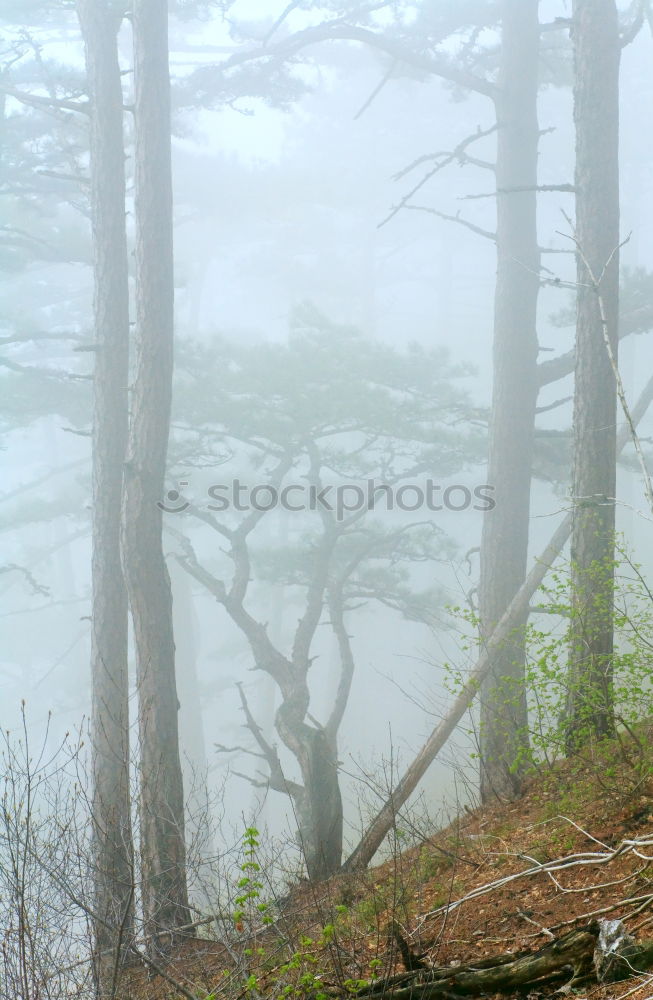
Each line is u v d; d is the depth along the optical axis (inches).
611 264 411.2
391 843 305.3
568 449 584.7
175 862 328.5
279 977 204.1
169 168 468.8
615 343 406.3
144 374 456.8
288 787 523.8
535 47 548.7
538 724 316.8
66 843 232.1
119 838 313.7
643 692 281.4
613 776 277.3
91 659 488.7
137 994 235.6
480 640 381.7
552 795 322.0
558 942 190.4
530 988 184.9
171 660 448.1
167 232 466.9
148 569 447.8
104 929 231.5
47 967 202.1
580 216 417.1
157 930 281.7
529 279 536.1
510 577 520.4
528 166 540.7
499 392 534.6
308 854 463.8
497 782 400.8
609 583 302.0
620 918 187.2
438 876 284.0
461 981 190.9
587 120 422.3
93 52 506.6
